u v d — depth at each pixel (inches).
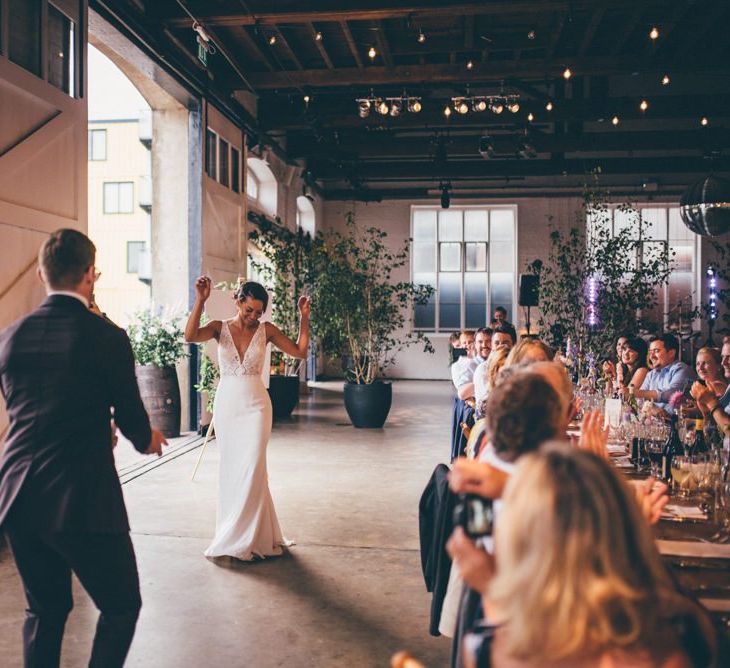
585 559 40.5
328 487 258.5
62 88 235.8
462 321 770.2
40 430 93.3
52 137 225.1
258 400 181.9
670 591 46.2
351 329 427.5
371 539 197.9
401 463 301.9
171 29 340.5
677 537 95.0
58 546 92.6
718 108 478.3
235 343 182.4
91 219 1222.3
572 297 442.3
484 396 175.0
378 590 160.4
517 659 42.7
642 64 407.8
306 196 660.1
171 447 335.3
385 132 605.0
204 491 250.7
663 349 258.4
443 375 768.3
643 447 155.6
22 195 210.2
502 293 767.1
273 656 128.3
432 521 113.9
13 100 207.3
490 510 61.6
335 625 141.9
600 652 41.6
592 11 353.4
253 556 180.7
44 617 98.9
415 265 774.5
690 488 119.4
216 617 145.1
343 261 444.1
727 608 72.7
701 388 147.4
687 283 727.1
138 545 190.4
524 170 645.9
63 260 96.7
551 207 751.7
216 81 413.1
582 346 418.3
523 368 92.7
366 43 404.2
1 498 93.6
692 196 309.3
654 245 728.3
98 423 96.5
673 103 478.9
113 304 1225.4
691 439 144.5
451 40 401.7
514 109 443.5
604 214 737.0
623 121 668.1
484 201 757.9
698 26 374.3
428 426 408.5
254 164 542.0
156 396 355.3
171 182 382.0
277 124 494.6
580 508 40.9
